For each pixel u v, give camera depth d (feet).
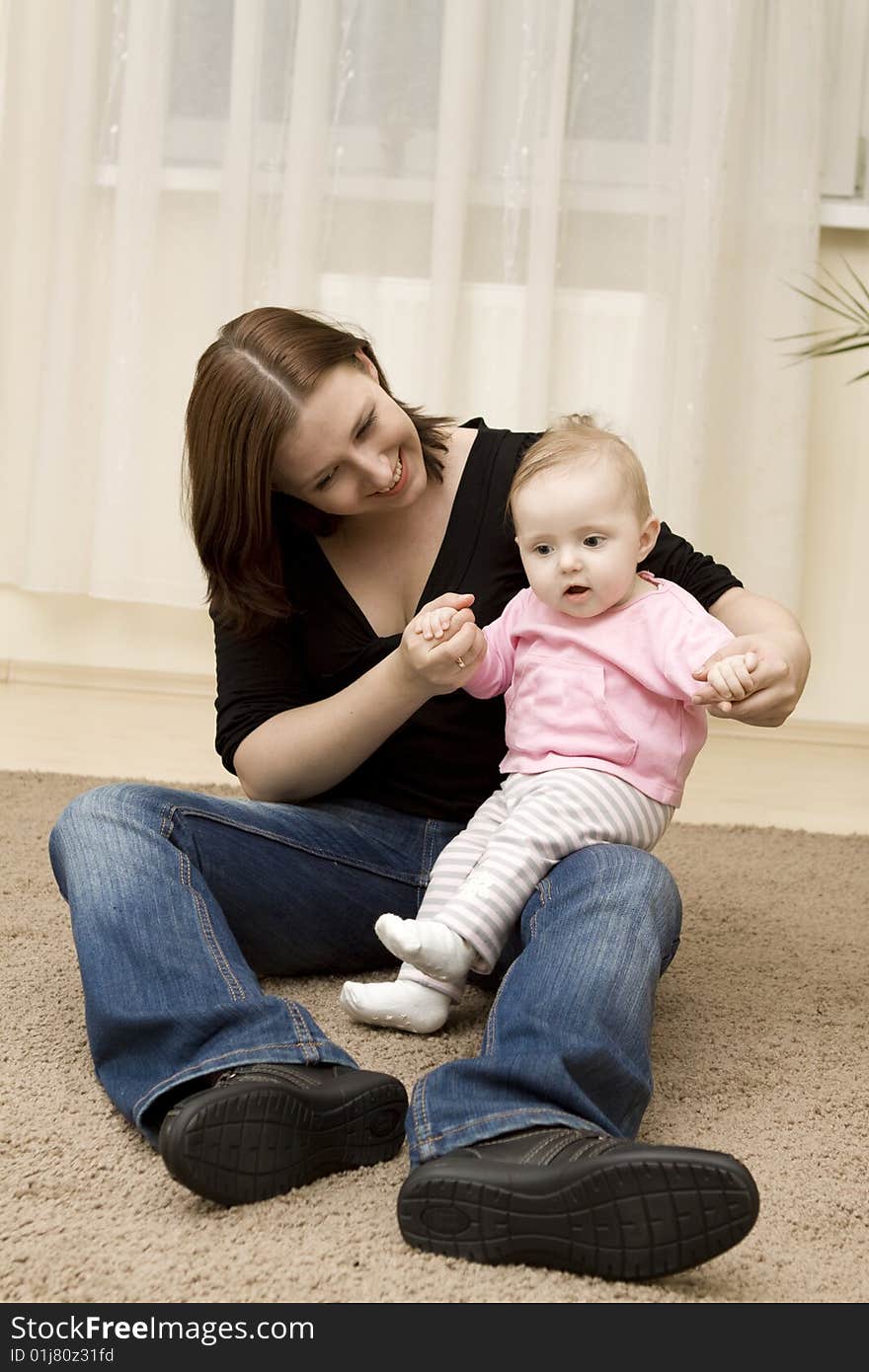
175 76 8.88
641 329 8.83
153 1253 2.72
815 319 9.09
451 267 8.70
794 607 8.97
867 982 4.52
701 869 5.96
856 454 9.20
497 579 4.28
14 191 9.15
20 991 4.11
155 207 8.87
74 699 9.20
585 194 8.82
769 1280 2.72
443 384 8.79
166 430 9.15
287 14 8.73
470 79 8.59
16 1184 2.99
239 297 8.82
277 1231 2.80
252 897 3.99
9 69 9.05
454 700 4.25
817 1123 3.45
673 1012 4.18
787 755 9.05
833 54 8.83
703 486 8.76
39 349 9.29
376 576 4.32
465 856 3.92
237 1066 3.08
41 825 6.06
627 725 3.88
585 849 3.65
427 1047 3.77
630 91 8.72
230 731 4.25
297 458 3.82
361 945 4.28
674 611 3.95
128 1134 3.25
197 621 9.57
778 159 8.67
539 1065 2.95
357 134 8.78
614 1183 2.60
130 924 3.36
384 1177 3.08
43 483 9.07
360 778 4.35
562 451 4.00
